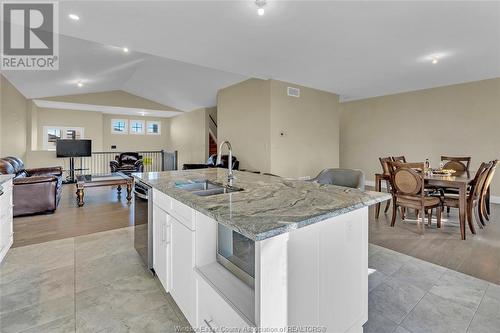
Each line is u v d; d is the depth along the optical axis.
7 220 2.83
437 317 1.82
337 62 4.52
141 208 2.52
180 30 3.34
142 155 10.44
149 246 2.32
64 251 2.90
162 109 9.79
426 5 2.73
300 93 6.14
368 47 3.88
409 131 6.63
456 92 5.85
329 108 6.81
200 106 9.16
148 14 2.95
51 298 2.02
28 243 3.12
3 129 5.27
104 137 10.44
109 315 1.83
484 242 3.18
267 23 3.16
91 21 3.11
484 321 1.77
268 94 5.66
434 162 6.21
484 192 3.78
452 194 4.34
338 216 1.46
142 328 1.71
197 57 4.30
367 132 7.50
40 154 7.95
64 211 4.57
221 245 1.60
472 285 2.22
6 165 4.20
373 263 2.63
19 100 6.50
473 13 2.88
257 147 6.02
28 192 4.26
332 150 6.93
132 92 9.16
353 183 2.75
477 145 5.59
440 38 3.53
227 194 1.76
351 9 2.83
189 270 1.61
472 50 3.95
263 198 1.64
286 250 1.19
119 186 5.91
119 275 2.37
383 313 1.86
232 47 3.89
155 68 6.50
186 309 1.67
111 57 5.35
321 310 1.38
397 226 3.79
